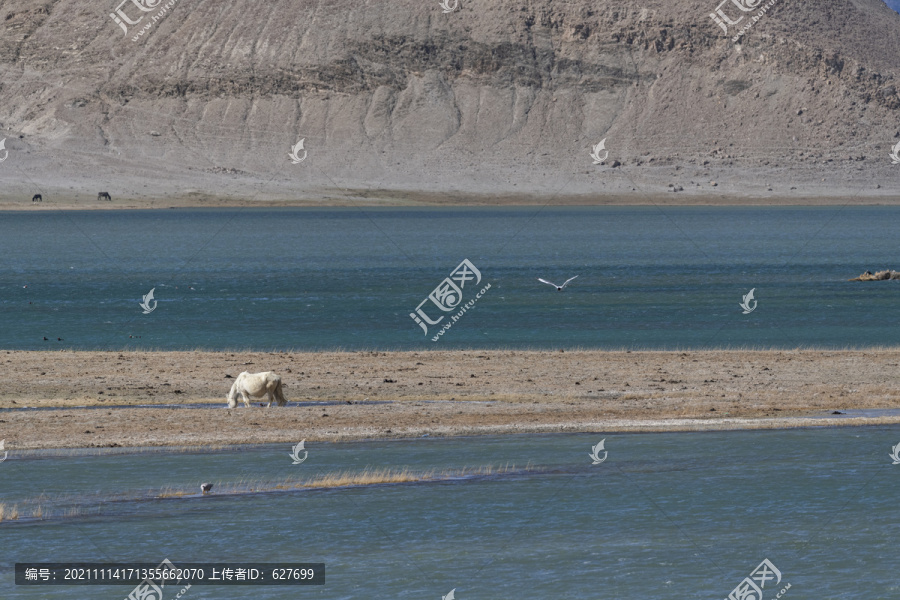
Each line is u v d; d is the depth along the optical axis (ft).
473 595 46.96
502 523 57.52
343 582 48.55
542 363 110.93
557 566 51.24
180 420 81.76
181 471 67.97
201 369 105.50
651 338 143.64
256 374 86.84
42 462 69.92
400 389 96.02
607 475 68.03
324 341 141.59
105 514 58.95
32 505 60.29
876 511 60.49
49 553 52.37
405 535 55.72
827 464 71.20
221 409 86.17
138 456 71.87
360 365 108.68
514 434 79.87
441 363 110.63
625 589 48.29
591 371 106.32
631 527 57.36
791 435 79.71
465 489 64.49
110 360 110.52
